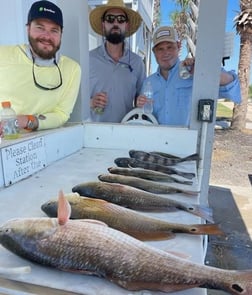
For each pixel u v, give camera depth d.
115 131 1.77
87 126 1.81
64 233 0.65
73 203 0.84
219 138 8.49
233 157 6.73
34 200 1.01
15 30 2.52
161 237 0.76
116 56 2.59
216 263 2.60
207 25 1.55
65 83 1.68
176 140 1.69
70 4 1.83
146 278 0.58
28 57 1.55
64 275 0.62
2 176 1.11
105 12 2.56
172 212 0.92
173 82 2.19
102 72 2.52
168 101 2.20
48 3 1.53
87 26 2.01
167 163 1.49
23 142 1.22
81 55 1.90
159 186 1.10
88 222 0.69
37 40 1.51
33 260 0.65
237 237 3.07
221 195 4.39
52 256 0.63
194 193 1.08
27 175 1.25
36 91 1.58
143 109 2.11
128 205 0.94
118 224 0.79
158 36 2.29
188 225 0.79
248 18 8.22
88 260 0.61
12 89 1.55
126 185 1.06
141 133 1.73
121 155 1.64
